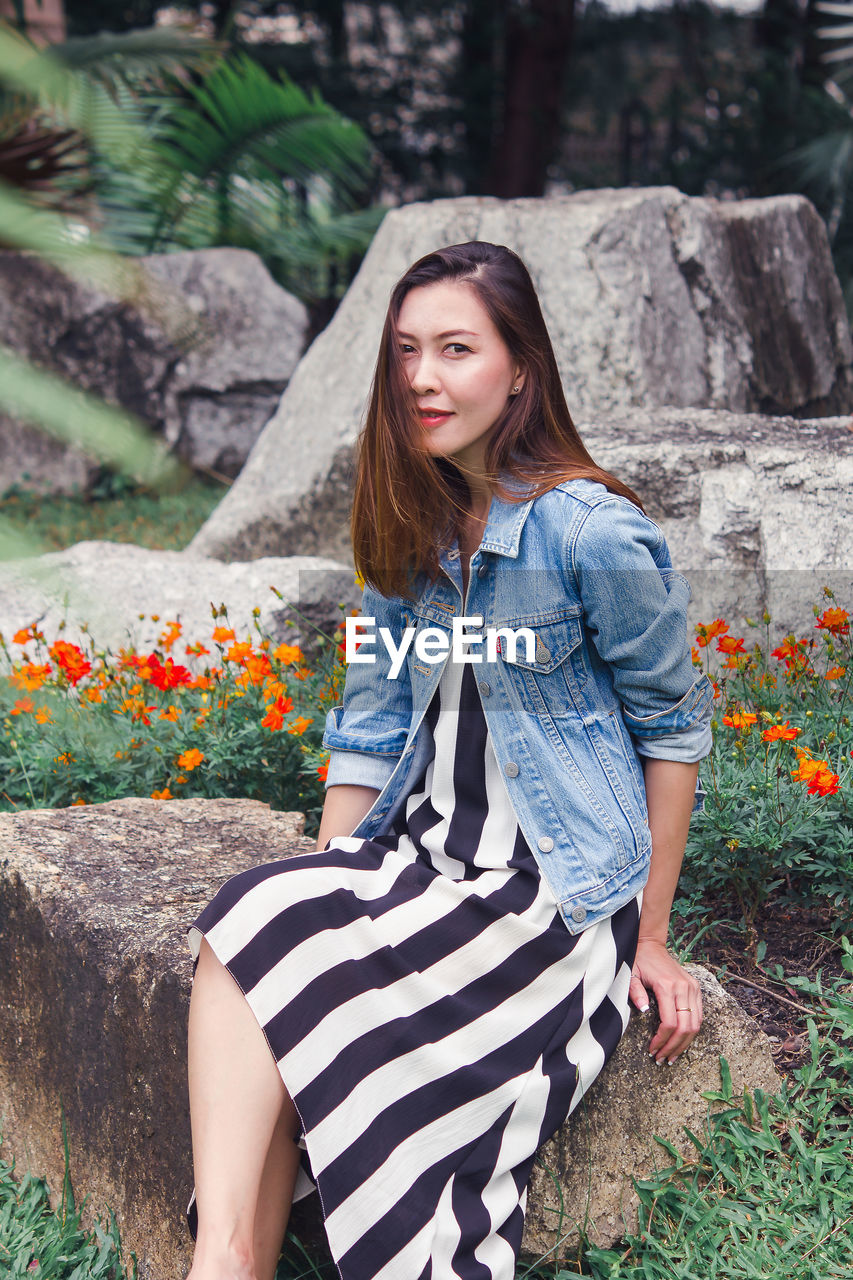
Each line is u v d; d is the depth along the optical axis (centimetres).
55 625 407
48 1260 187
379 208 988
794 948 240
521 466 178
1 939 222
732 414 426
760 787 247
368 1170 151
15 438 739
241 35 1211
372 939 161
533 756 173
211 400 795
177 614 401
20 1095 220
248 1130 150
